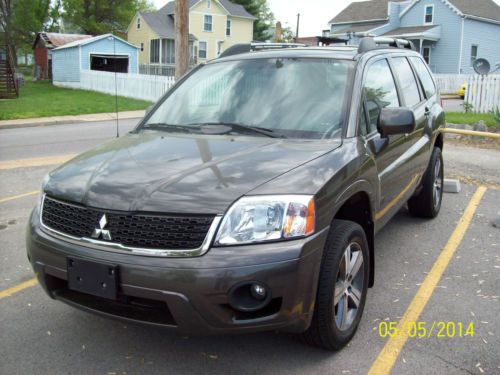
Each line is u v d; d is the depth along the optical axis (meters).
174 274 2.77
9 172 8.90
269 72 4.32
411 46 6.07
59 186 3.29
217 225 2.80
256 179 3.00
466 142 11.85
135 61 35.75
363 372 3.18
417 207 6.07
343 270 3.35
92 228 3.02
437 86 6.52
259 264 2.77
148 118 4.48
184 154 3.46
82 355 3.39
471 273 4.66
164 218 2.86
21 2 52.09
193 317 2.80
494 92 17.84
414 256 5.06
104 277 2.91
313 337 3.25
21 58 85.12
